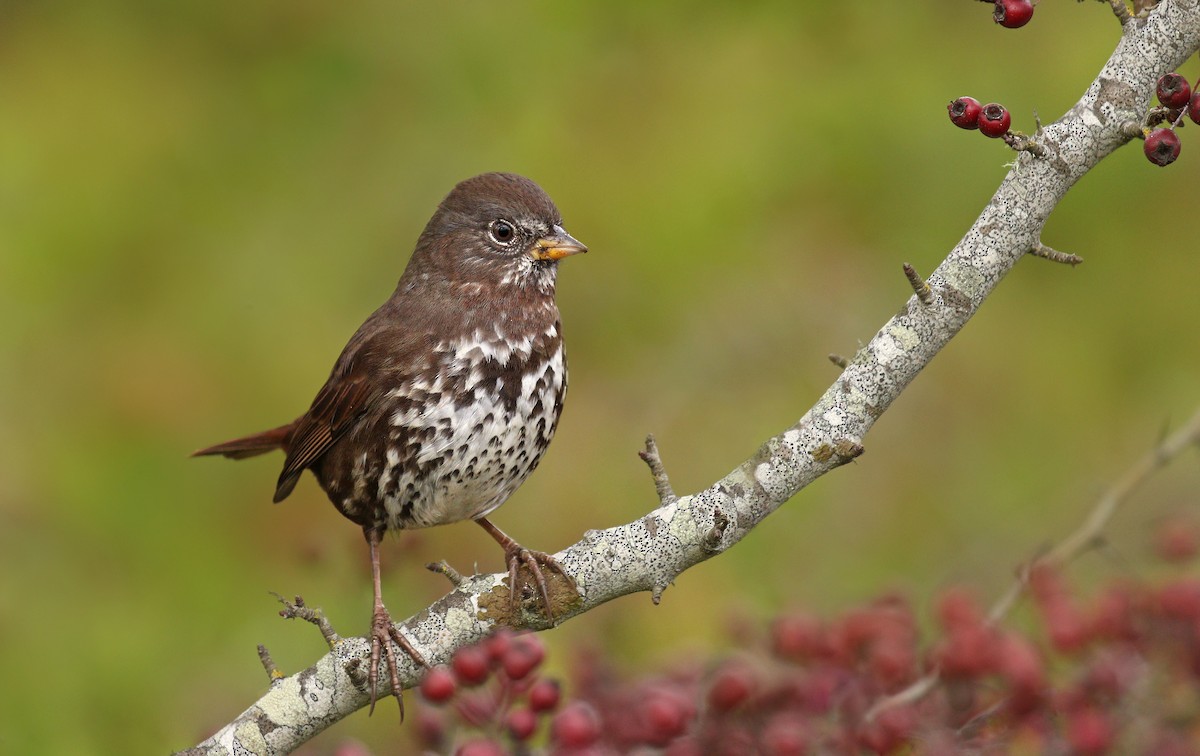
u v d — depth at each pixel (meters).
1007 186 6.21
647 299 13.14
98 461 13.20
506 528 12.08
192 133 14.92
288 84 15.11
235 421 13.45
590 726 5.88
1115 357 12.59
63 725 9.76
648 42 14.38
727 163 13.45
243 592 12.21
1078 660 6.14
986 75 13.33
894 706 6.00
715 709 6.17
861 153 13.36
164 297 14.12
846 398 6.35
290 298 13.98
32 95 14.95
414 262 8.55
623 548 6.50
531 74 14.40
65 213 14.36
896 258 12.98
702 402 12.69
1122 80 6.05
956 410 12.41
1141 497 11.26
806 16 14.22
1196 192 13.03
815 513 11.55
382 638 6.65
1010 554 11.30
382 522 8.34
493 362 8.09
